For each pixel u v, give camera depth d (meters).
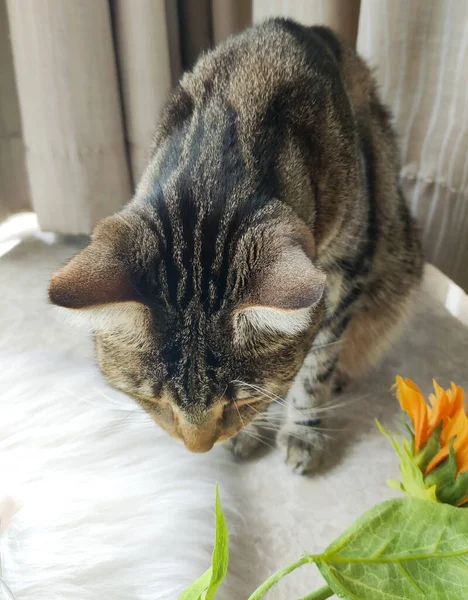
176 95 0.30
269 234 0.22
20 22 0.43
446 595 0.12
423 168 0.41
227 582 0.28
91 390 0.35
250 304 0.20
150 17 0.43
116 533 0.28
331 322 0.33
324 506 0.31
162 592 0.26
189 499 0.30
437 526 0.12
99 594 0.25
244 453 0.34
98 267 0.21
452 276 0.43
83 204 0.50
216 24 0.48
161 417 0.27
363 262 0.33
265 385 0.24
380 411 0.37
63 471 0.31
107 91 0.46
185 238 0.23
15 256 0.53
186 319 0.23
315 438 0.34
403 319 0.41
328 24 0.41
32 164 0.49
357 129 0.33
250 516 0.31
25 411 0.33
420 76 0.39
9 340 0.42
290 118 0.27
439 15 0.36
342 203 0.29
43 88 0.45
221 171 0.24
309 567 0.28
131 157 0.50
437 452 0.14
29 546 0.27
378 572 0.12
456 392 0.14
